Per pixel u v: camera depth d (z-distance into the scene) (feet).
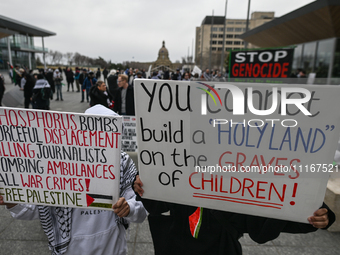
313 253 8.66
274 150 4.21
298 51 63.62
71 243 5.13
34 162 4.99
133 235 9.48
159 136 4.60
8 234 9.34
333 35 47.73
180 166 4.66
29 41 174.50
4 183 5.11
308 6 40.93
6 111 4.78
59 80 44.68
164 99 4.43
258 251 8.74
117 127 4.69
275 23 53.93
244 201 4.51
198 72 38.52
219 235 4.96
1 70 124.98
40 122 4.80
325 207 4.21
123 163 5.62
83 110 35.78
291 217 4.33
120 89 19.53
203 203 4.72
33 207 5.35
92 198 4.99
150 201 5.14
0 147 4.97
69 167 4.95
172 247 5.32
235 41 291.58
